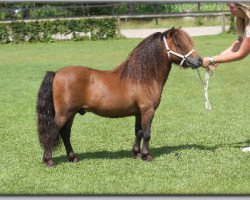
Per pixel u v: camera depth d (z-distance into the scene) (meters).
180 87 13.72
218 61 6.89
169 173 6.24
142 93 6.44
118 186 5.80
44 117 6.34
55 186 5.85
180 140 8.04
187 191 5.65
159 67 6.48
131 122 9.53
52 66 18.14
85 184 5.88
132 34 27.95
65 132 6.58
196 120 9.65
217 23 30.92
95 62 18.97
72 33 26.34
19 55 21.17
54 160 6.88
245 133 8.50
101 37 26.52
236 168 6.44
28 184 5.92
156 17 29.73
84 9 30.02
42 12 29.03
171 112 10.50
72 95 6.29
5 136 8.44
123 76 6.46
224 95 12.56
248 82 14.44
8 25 25.27
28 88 14.10
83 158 6.95
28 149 7.52
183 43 6.41
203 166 6.51
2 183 5.98
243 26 6.98
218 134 8.43
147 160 6.72
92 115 10.16
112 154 7.19
